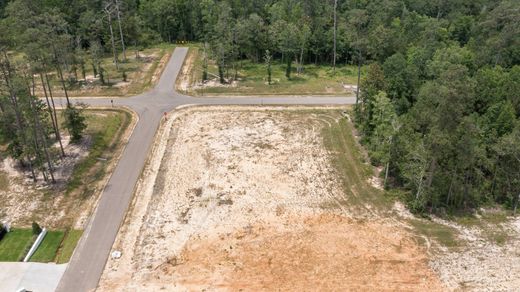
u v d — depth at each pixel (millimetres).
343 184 62094
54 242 49875
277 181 62156
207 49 110188
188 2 121938
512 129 62594
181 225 53250
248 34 104750
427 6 133250
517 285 45781
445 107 49812
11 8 108625
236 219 54531
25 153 57969
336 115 81875
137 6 128250
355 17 111062
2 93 60000
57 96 87875
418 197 56094
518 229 55188
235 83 96000
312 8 116125
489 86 74125
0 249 48656
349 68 109062
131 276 45656
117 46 114562
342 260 48344
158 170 63938
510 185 59469
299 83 97500
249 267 47031
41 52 78250
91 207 55906
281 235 51969
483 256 49906
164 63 107250
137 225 52969
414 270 47312
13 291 43375
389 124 63688
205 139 72500
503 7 111688
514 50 93312
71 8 116000
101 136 72375
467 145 51719
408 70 77625
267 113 82250
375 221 55000
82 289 43938
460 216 57469
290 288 44375
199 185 60781
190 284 44750
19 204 56438
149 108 83125
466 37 114438
